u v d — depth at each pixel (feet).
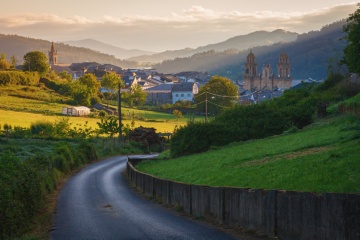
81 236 73.92
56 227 84.07
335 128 155.84
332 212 51.67
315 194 54.60
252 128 212.84
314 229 54.70
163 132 450.30
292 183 78.33
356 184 67.67
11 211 72.28
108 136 422.82
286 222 60.64
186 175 133.69
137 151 364.38
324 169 81.82
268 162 112.37
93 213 102.06
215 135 211.00
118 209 108.06
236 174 106.22
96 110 616.39
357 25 153.38
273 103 263.90
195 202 92.99
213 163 144.25
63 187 164.14
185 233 72.84
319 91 275.59
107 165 262.88
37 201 100.63
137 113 621.31
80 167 251.19
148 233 74.28
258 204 67.77
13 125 427.74
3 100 613.11
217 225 79.82
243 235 68.54
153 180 129.18
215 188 83.10
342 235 50.14
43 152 262.26
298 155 110.83
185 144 212.64
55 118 512.22
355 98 196.24
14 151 257.14
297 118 213.87
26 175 96.58
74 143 354.33
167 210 104.42
